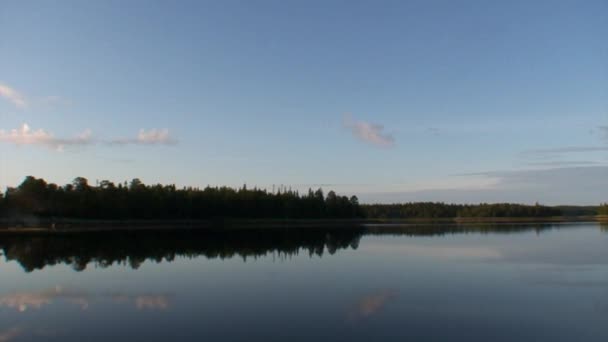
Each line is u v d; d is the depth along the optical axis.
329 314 19.89
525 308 20.92
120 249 47.81
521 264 34.97
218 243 55.50
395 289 25.23
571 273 30.48
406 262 36.44
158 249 47.81
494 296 23.41
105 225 98.25
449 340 16.41
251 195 134.00
